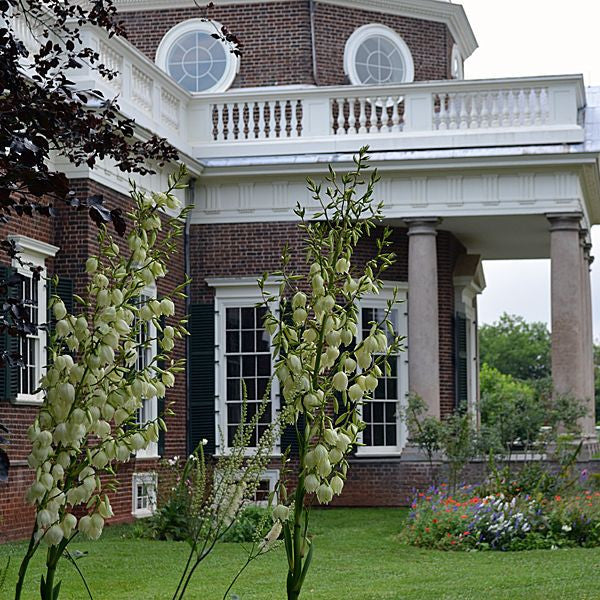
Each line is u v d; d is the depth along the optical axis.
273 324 6.64
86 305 6.73
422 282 28.08
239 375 28.61
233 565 16.78
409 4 32.66
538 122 28.28
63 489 6.53
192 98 29.12
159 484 21.94
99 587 14.61
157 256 6.92
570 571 15.98
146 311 6.75
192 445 28.34
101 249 6.98
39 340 20.94
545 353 125.69
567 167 27.92
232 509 7.71
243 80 31.89
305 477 6.52
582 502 20.41
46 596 6.55
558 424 26.25
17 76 8.97
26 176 8.27
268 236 28.62
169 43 32.38
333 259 6.74
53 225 22.34
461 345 31.48
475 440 24.70
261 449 7.57
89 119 9.91
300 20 31.64
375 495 27.88
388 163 28.05
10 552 17.83
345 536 21.08
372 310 29.31
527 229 30.70
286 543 6.62
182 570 16.23
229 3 31.97
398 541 20.28
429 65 33.16
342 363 6.53
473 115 28.50
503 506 20.22
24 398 20.28
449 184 28.30
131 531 21.53
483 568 16.55
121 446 6.51
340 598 13.64
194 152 28.95
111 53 24.27
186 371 28.53
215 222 28.86
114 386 6.57
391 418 29.31
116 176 24.03
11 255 8.87
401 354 29.45
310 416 6.54
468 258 32.41
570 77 28.11
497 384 80.31
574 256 27.91
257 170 28.39
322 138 28.80
